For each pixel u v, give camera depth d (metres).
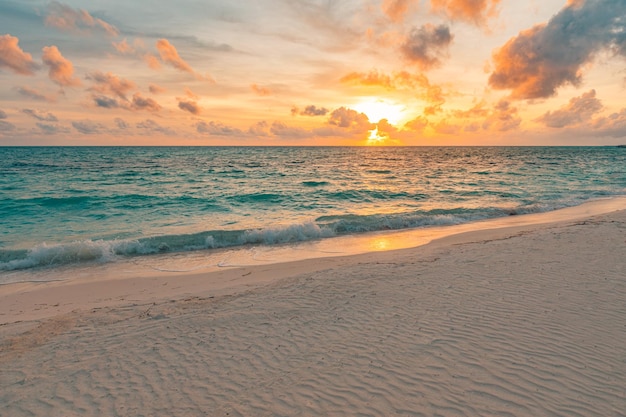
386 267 8.52
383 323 5.51
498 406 3.61
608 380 3.93
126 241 11.77
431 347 4.74
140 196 23.05
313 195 24.25
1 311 7.05
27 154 96.94
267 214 17.95
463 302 6.12
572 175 38.56
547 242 10.06
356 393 3.90
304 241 12.95
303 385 4.09
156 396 4.04
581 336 4.84
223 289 7.71
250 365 4.57
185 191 25.86
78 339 5.51
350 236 13.64
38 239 13.20
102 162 61.84
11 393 4.19
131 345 5.26
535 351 4.54
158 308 6.69
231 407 3.78
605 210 17.92
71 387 4.28
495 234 12.59
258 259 10.73
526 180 33.72
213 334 5.48
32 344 5.39
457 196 23.70
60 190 25.86
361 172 44.78
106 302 7.34
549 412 3.50
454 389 3.89
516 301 6.05
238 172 44.09
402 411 3.60
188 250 11.90
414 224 15.58
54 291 8.22
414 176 38.69
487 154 115.88
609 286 6.51
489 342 4.79
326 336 5.21
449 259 8.89
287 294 7.04
